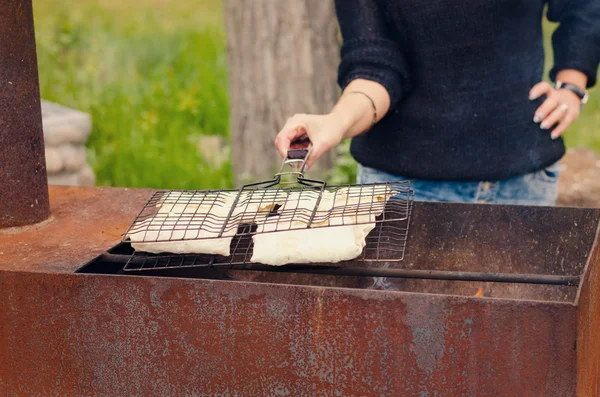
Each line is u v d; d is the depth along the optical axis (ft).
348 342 4.79
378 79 6.81
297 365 4.91
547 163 7.29
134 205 6.85
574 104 7.37
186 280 4.91
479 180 7.15
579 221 6.34
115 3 25.99
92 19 23.50
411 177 7.32
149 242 5.13
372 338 4.75
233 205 5.46
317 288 4.76
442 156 7.14
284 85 12.53
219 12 24.99
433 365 4.71
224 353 4.98
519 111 7.10
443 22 6.72
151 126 15.67
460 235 6.56
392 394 4.83
